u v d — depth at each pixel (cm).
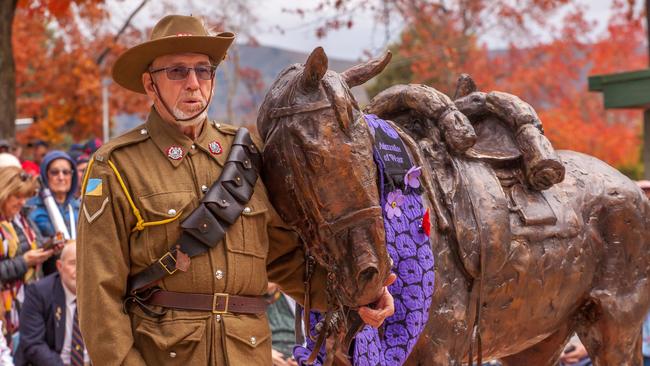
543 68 2762
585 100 2969
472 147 612
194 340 472
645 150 1373
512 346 631
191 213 477
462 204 578
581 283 644
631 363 677
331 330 534
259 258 498
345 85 503
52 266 973
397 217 534
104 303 466
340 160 492
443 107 596
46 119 2848
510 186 611
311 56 486
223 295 482
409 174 542
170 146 489
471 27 2403
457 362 577
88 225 473
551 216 612
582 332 677
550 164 600
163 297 477
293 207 516
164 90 488
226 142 508
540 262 606
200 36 480
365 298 504
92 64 2758
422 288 537
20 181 912
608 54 2859
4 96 1670
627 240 662
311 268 539
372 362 530
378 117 607
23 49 2825
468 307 578
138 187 478
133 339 473
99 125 2952
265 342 502
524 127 614
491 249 578
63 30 2719
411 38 2498
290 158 499
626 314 659
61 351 821
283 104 503
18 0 1681
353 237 499
